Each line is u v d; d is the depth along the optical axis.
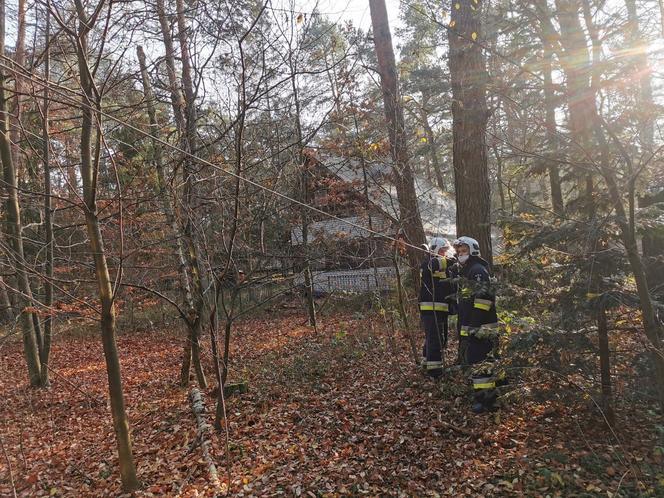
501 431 5.07
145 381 9.95
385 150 8.68
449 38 6.09
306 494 4.45
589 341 4.43
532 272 4.85
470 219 6.85
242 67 5.34
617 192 3.56
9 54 8.70
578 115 3.54
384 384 7.12
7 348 13.88
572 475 3.99
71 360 12.96
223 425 6.25
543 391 4.53
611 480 3.87
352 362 8.62
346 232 10.45
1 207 9.21
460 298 5.62
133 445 6.41
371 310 10.40
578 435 4.61
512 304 4.87
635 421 4.57
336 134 9.05
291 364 9.14
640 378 4.12
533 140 4.12
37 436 7.36
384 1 9.48
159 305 16.28
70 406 8.76
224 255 6.35
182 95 7.03
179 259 8.55
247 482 4.83
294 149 7.08
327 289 13.68
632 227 3.52
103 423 7.68
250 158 6.62
